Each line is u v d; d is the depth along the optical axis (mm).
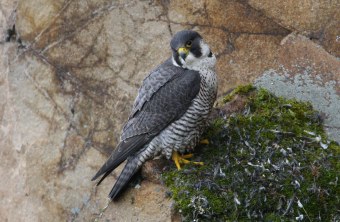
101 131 12047
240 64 11227
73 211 11930
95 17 12375
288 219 9016
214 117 10680
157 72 10078
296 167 9344
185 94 9695
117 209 10133
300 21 10930
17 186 12609
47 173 12305
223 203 9109
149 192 9844
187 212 9172
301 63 10828
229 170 9492
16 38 13141
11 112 13031
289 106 10469
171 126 9797
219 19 11461
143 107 10000
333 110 10383
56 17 12680
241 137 10016
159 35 11883
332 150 9695
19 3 13062
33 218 12273
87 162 12008
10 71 13164
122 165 11727
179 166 9867
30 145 12586
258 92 10750
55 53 12656
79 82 12391
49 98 12609
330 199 9117
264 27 11164
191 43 9781
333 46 10680
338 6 10680
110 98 12094
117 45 12164
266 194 9172
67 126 12336
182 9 11750
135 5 12109
